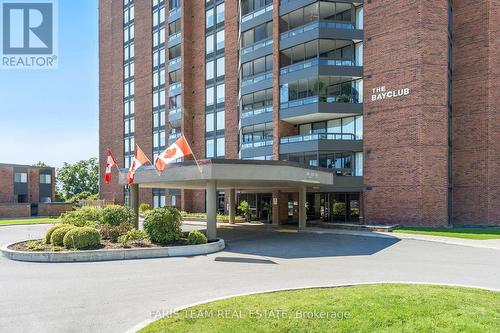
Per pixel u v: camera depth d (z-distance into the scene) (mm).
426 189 26766
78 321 7793
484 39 28312
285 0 32062
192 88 43844
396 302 8328
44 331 7266
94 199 58719
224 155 40031
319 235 23672
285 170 20516
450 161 28625
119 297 9539
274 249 17875
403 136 27625
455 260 14656
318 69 29547
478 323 7027
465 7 29156
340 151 30188
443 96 27266
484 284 10695
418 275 11945
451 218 28656
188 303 8906
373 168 29031
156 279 11586
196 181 22234
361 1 30203
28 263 14594
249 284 10773
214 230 19672
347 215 31406
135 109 51625
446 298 8680
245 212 35250
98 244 16844
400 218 27531
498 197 27781
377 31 29172
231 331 6699
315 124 33188
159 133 47906
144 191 50312
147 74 50031
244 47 35719
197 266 13711
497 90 28078
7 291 10250
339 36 29688
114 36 56250
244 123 35406
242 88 35625
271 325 6977
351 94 30594
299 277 11680
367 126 29484
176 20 45156
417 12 27297
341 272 12453
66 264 14344
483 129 28125
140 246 16719
